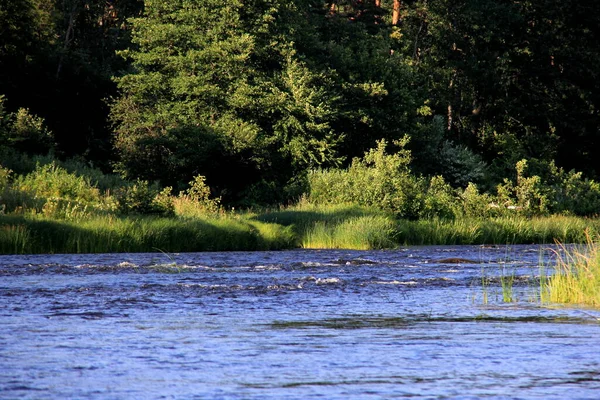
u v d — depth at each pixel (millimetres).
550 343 15758
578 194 92375
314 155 89500
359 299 23484
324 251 48469
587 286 23625
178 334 16750
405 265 37219
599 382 12078
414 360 13891
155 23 95188
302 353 14523
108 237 46031
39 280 28422
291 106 87500
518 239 65562
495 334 16953
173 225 49469
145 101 93312
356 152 99625
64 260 38062
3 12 97250
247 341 15875
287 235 53938
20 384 11750
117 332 17000
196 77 88250
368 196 70062
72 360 13727
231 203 83938
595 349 15070
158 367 13141
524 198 79875
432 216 69125
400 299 23594
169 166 86188
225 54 88500
